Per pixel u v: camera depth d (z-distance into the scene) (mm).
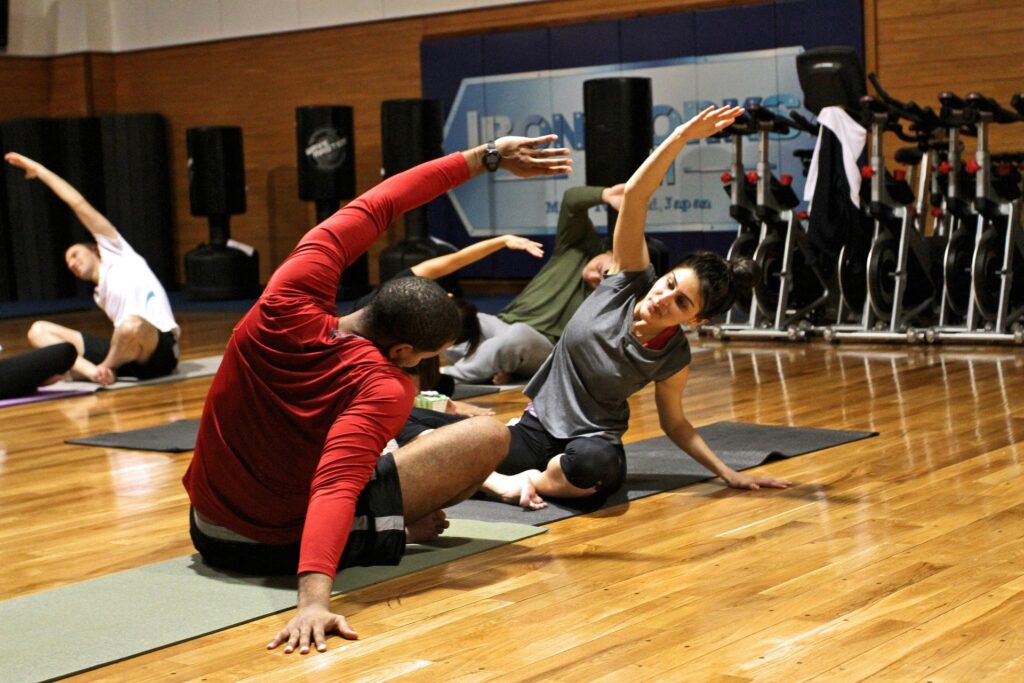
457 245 10203
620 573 2557
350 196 10086
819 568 2535
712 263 2916
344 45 10789
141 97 12086
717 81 9031
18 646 2215
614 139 7258
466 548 2748
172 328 5922
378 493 2566
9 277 11742
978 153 6180
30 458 4160
